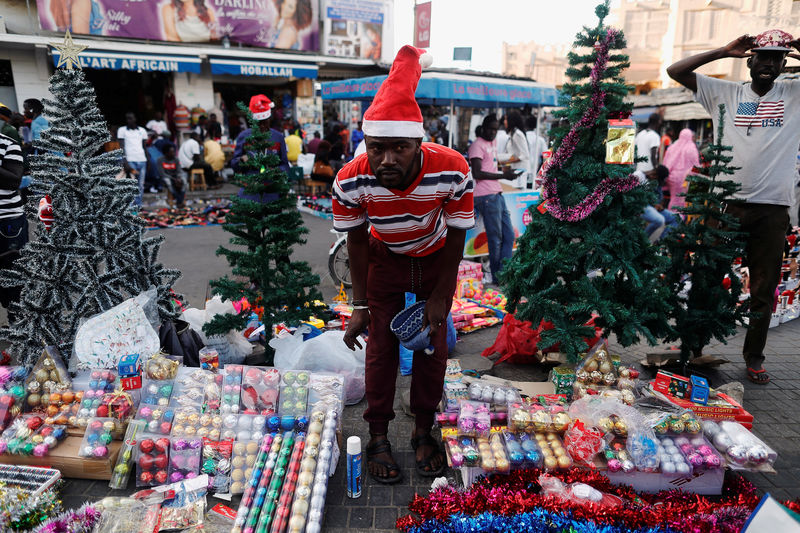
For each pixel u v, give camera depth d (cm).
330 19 1636
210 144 1437
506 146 904
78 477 281
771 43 350
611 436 279
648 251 365
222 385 318
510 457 278
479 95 685
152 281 373
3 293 427
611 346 476
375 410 290
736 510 245
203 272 675
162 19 1418
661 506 254
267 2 1535
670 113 1396
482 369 409
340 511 262
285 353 379
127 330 323
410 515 253
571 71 351
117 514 243
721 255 375
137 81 1678
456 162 234
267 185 372
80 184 346
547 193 359
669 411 297
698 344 396
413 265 272
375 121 210
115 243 350
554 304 352
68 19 1321
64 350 343
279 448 280
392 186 222
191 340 371
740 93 378
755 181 376
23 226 425
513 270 379
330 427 286
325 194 1295
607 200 346
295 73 1580
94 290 344
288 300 386
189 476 273
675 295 396
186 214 1077
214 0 1468
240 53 1528
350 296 588
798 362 443
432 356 279
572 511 241
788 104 360
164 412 298
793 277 551
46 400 306
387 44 1748
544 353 427
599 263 355
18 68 1340
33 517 240
